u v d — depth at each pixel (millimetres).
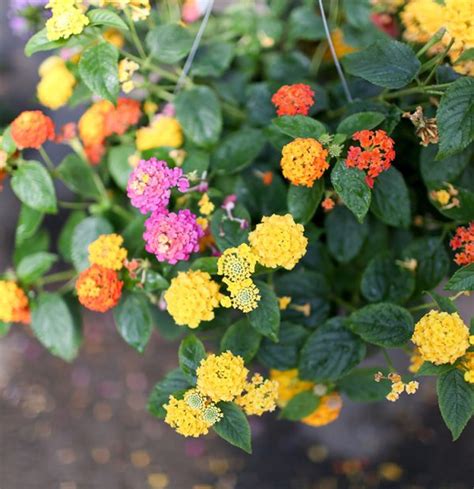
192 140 580
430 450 753
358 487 745
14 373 808
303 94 507
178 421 474
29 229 578
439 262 541
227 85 648
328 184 523
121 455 771
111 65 506
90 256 519
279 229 468
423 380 776
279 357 540
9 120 782
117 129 581
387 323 497
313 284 567
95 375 806
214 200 551
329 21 635
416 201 582
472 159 557
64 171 599
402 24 586
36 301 569
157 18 636
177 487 754
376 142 471
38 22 638
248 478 755
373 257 559
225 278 474
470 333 469
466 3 477
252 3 669
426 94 529
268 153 595
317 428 770
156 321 589
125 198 645
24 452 771
